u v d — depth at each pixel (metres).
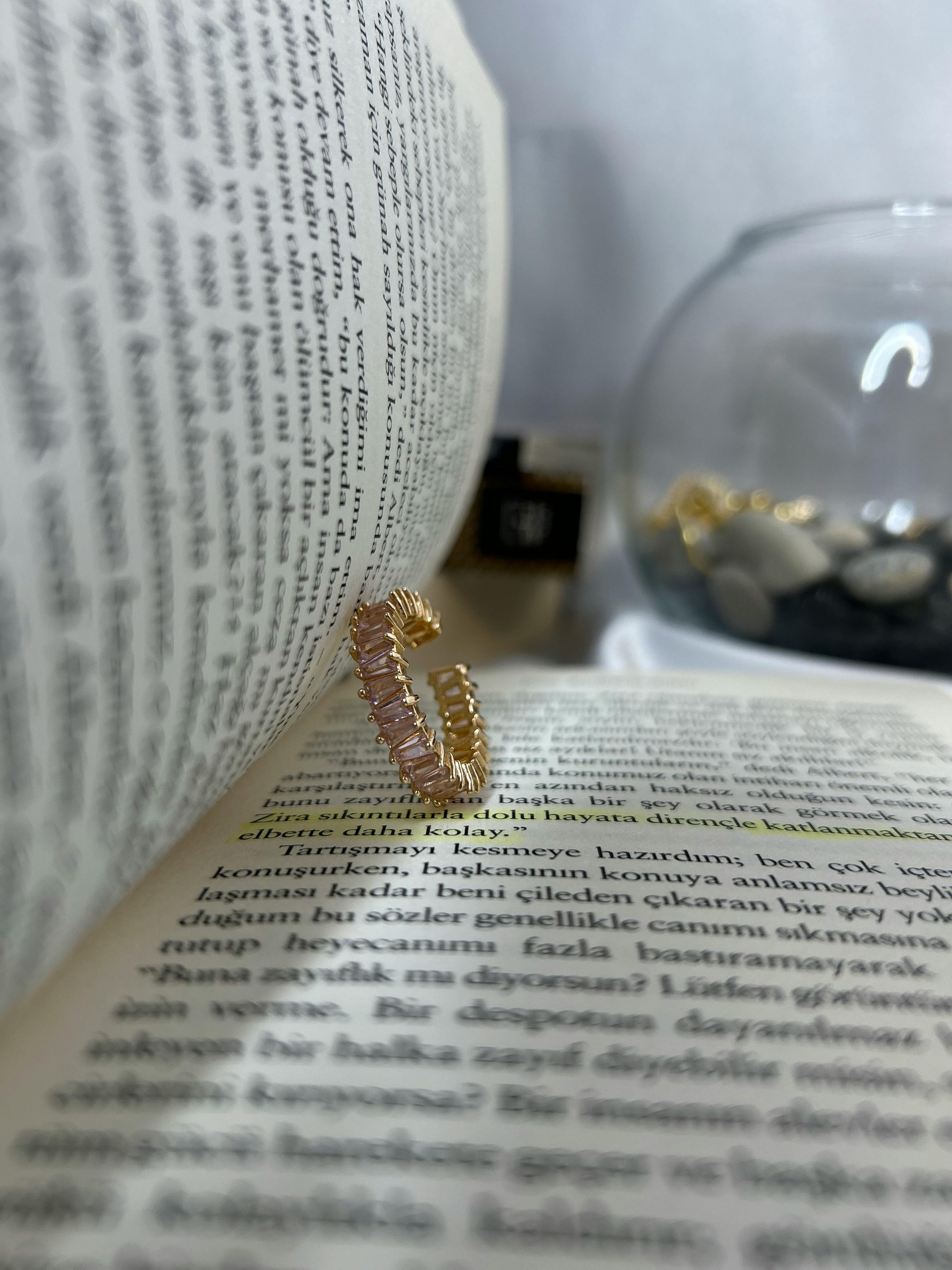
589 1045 0.06
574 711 0.12
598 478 0.20
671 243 0.19
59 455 0.05
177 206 0.06
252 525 0.07
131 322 0.05
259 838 0.08
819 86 0.18
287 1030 0.06
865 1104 0.06
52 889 0.05
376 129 0.08
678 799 0.09
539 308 0.20
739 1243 0.05
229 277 0.06
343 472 0.08
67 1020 0.06
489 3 0.18
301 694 0.09
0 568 0.05
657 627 0.17
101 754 0.06
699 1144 0.05
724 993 0.06
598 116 0.18
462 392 0.11
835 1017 0.06
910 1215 0.05
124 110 0.05
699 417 0.16
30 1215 0.05
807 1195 0.05
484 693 0.13
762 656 0.16
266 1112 0.05
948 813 0.09
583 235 0.19
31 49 0.05
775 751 0.11
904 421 0.14
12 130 0.05
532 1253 0.05
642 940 0.07
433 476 0.10
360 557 0.09
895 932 0.07
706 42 0.18
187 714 0.06
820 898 0.08
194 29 0.06
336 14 0.07
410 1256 0.05
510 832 0.09
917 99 0.17
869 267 0.14
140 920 0.07
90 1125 0.05
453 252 0.10
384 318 0.08
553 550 0.18
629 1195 0.05
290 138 0.07
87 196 0.05
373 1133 0.05
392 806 0.09
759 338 0.15
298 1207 0.05
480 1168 0.05
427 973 0.07
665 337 0.17
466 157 0.11
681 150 0.19
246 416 0.06
